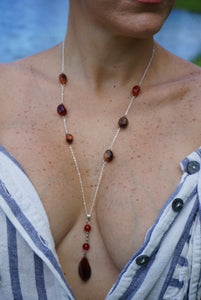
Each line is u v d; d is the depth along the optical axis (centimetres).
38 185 97
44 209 95
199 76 108
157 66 109
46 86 110
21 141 101
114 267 97
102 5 92
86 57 107
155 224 89
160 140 99
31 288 96
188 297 91
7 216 93
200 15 286
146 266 90
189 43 277
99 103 106
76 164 101
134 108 105
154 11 91
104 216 96
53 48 117
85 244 98
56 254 94
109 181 99
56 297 96
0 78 111
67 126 104
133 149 100
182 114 102
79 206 100
